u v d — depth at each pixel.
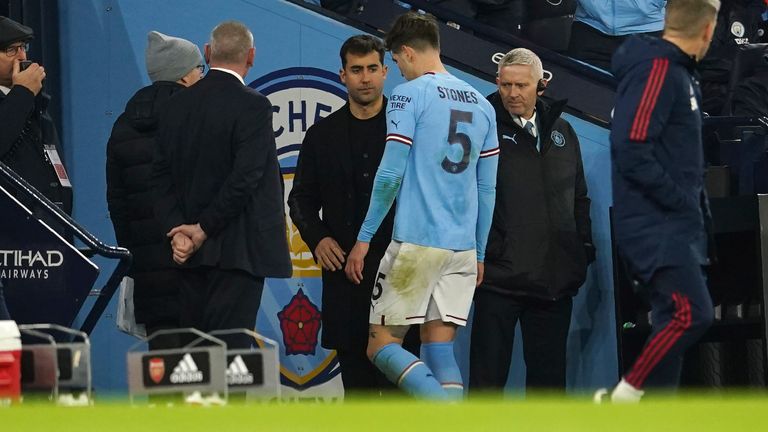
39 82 24.25
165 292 24.50
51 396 16.25
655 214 19.47
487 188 23.05
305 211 24.67
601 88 27.92
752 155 26.27
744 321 26.19
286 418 14.05
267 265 22.61
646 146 19.23
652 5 29.55
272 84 27.95
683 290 19.42
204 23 28.23
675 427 13.48
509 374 27.81
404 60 22.86
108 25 28.44
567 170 25.84
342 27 27.88
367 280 23.95
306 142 24.88
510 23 28.77
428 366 23.12
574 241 25.73
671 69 19.39
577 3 29.69
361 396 24.34
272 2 27.98
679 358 19.62
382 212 22.34
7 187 24.31
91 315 23.77
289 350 27.55
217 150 22.61
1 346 16.17
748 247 26.19
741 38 30.92
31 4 28.11
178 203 23.00
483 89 27.62
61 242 23.39
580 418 14.07
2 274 23.25
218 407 14.95
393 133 22.05
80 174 28.45
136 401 15.56
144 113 24.73
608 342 27.84
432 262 22.19
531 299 25.42
